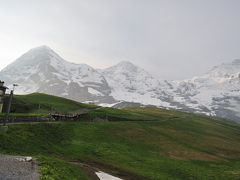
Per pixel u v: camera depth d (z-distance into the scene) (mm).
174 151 76812
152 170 53312
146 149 73125
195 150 83375
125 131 90688
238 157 85500
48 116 83875
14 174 25547
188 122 160250
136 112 173125
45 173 28484
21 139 48594
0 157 31906
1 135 44438
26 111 97812
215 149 92000
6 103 91750
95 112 124000
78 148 59875
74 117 101812
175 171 55469
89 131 79125
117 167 50969
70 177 30984
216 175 56812
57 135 64625
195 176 53750
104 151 61781
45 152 47438
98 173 41875
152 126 115688
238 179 55469
